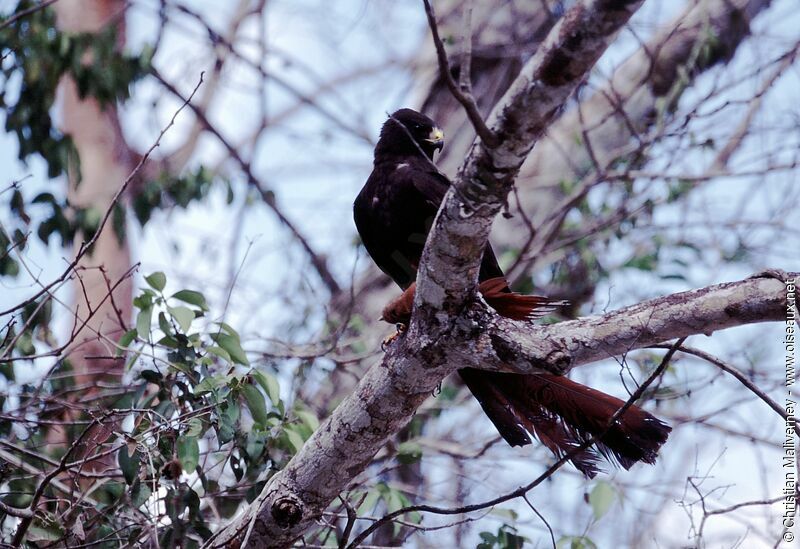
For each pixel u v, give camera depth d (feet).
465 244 22.66
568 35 19.62
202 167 46.09
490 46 55.62
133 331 29.84
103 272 29.86
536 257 47.83
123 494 28.45
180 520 27.32
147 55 45.16
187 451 27.40
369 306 53.01
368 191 34.40
